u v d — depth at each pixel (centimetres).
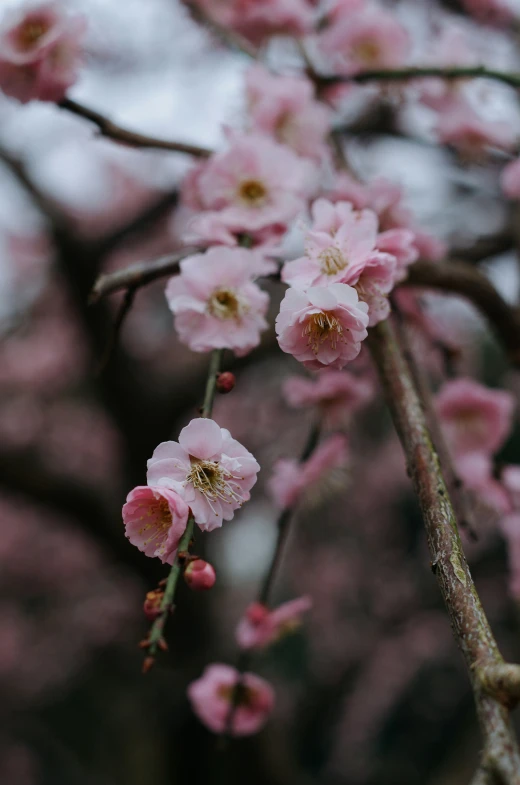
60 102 166
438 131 230
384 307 113
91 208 744
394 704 835
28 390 743
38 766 869
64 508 476
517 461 781
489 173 343
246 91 197
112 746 838
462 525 167
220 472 101
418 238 192
